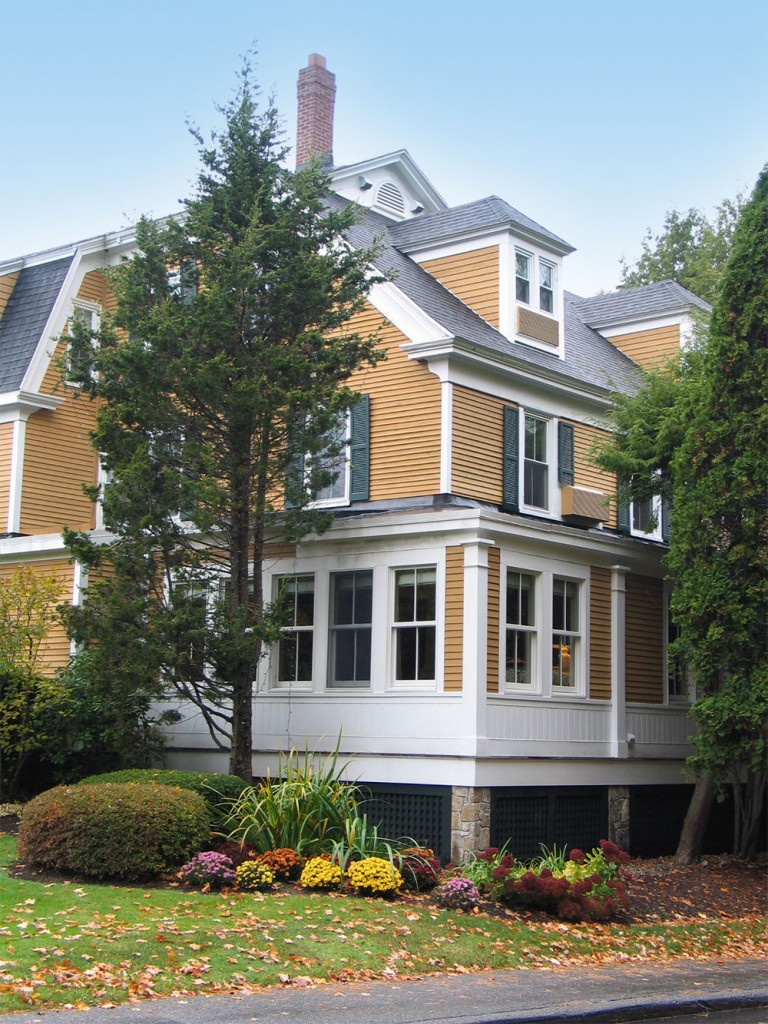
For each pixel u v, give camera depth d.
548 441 20.64
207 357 16.56
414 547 17.42
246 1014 8.80
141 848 12.98
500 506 19.19
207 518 15.95
